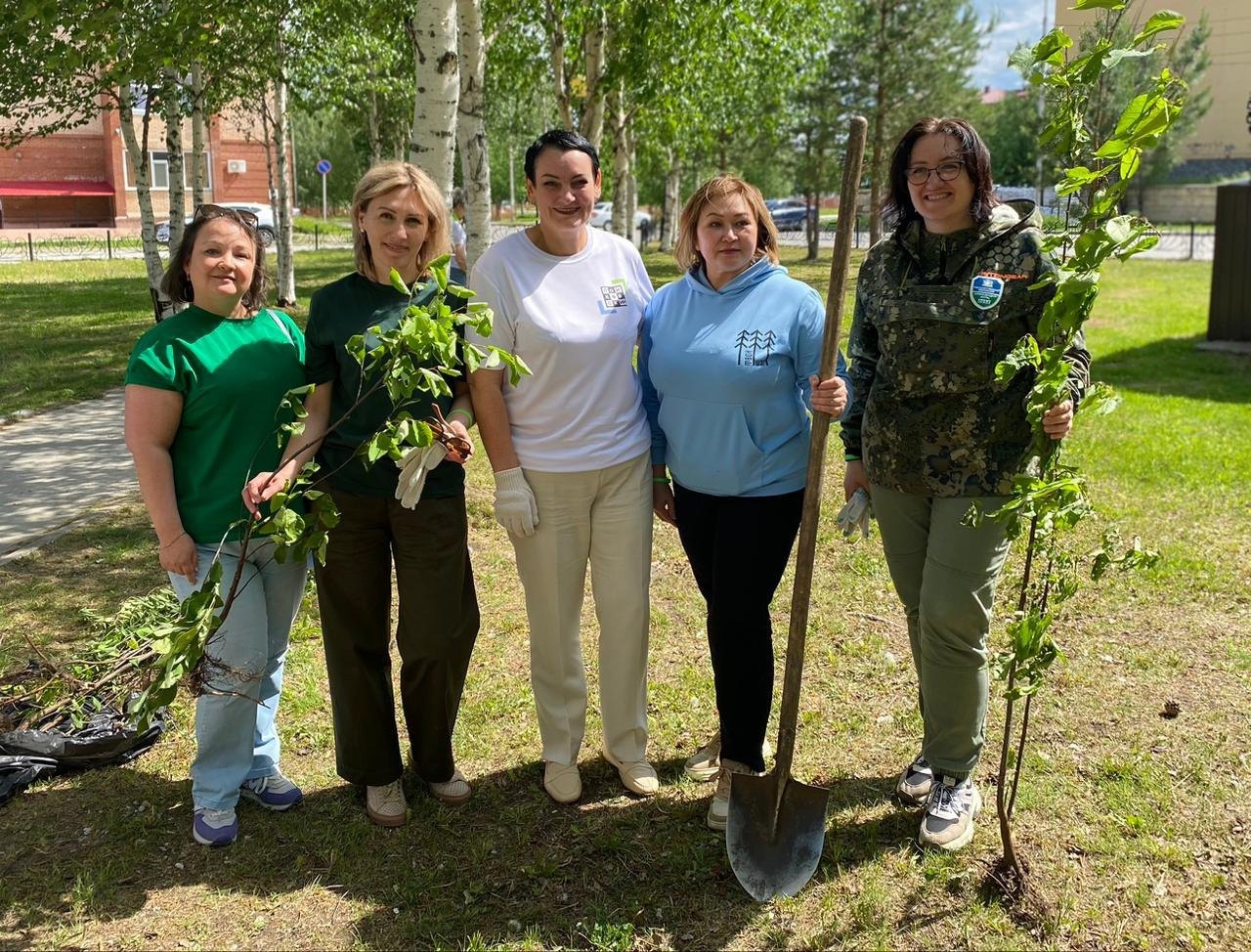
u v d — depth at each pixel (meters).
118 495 6.64
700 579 3.10
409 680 2.97
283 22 10.22
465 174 7.93
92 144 36.97
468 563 2.98
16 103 10.63
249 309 2.89
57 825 3.06
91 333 13.63
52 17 6.53
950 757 2.90
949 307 2.64
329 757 3.44
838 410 2.60
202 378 2.71
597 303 2.90
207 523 2.79
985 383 2.68
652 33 10.28
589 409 2.91
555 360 2.86
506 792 3.22
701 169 27.08
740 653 2.96
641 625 3.12
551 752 3.17
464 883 2.79
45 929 2.62
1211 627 4.29
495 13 11.02
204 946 2.57
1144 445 7.25
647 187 35.09
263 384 2.79
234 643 2.83
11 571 5.23
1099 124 2.64
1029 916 2.62
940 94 20.75
